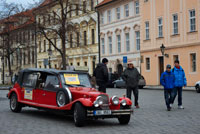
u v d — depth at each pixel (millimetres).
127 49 51344
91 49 55312
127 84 17516
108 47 55250
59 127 11469
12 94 16000
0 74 91562
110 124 12219
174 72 16969
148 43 46562
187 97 24203
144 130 10820
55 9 60969
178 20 41469
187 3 40000
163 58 43750
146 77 46938
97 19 57531
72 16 63906
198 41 38312
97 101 11359
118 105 11969
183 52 40531
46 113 15562
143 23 47438
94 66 58500
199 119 13227
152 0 45719
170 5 42656
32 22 48906
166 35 43375
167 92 16438
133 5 49500
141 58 47781
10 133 10305
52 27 47062
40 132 10477
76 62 63625
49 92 13305
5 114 15094
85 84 13484
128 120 12078
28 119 13484
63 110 12203
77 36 48438
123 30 51750
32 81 14750
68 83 13117
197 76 38438
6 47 58594
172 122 12523
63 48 45438
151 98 23906
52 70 13859
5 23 57344
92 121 13062
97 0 57906
